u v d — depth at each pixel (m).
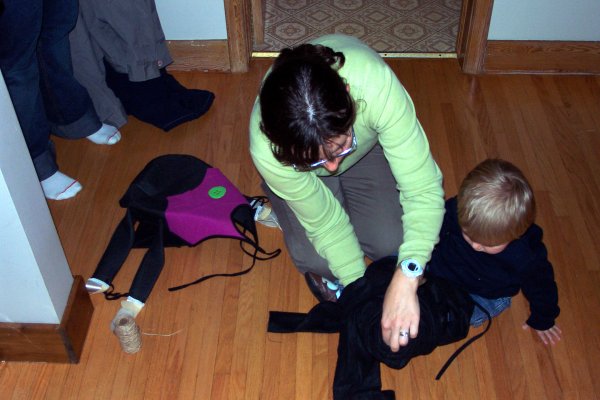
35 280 1.66
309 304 1.99
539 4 2.58
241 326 1.93
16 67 1.94
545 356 1.86
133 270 2.08
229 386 1.81
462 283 1.83
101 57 2.42
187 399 1.78
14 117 1.50
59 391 1.80
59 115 2.32
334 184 1.98
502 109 2.60
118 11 2.24
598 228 2.16
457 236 1.77
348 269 1.85
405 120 1.50
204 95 2.58
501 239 1.63
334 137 1.22
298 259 1.98
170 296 2.01
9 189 1.47
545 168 2.36
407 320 1.53
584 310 1.95
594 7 2.59
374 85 1.45
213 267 2.08
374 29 3.00
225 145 2.46
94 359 1.87
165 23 2.67
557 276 2.03
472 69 2.75
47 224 1.68
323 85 1.19
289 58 1.26
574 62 2.73
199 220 2.05
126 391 1.80
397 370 1.83
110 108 2.47
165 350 1.88
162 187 2.14
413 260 1.54
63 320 1.79
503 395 1.78
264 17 3.01
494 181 1.61
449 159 2.39
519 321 1.93
